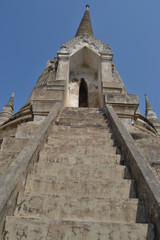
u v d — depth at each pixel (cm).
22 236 293
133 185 420
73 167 484
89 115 1050
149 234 301
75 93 1642
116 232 300
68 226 302
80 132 775
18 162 414
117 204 360
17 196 362
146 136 773
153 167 547
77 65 1705
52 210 351
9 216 307
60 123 882
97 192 406
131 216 350
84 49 1592
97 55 1541
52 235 295
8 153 581
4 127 1273
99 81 1523
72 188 409
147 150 627
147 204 348
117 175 473
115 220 345
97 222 308
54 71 1599
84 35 1666
